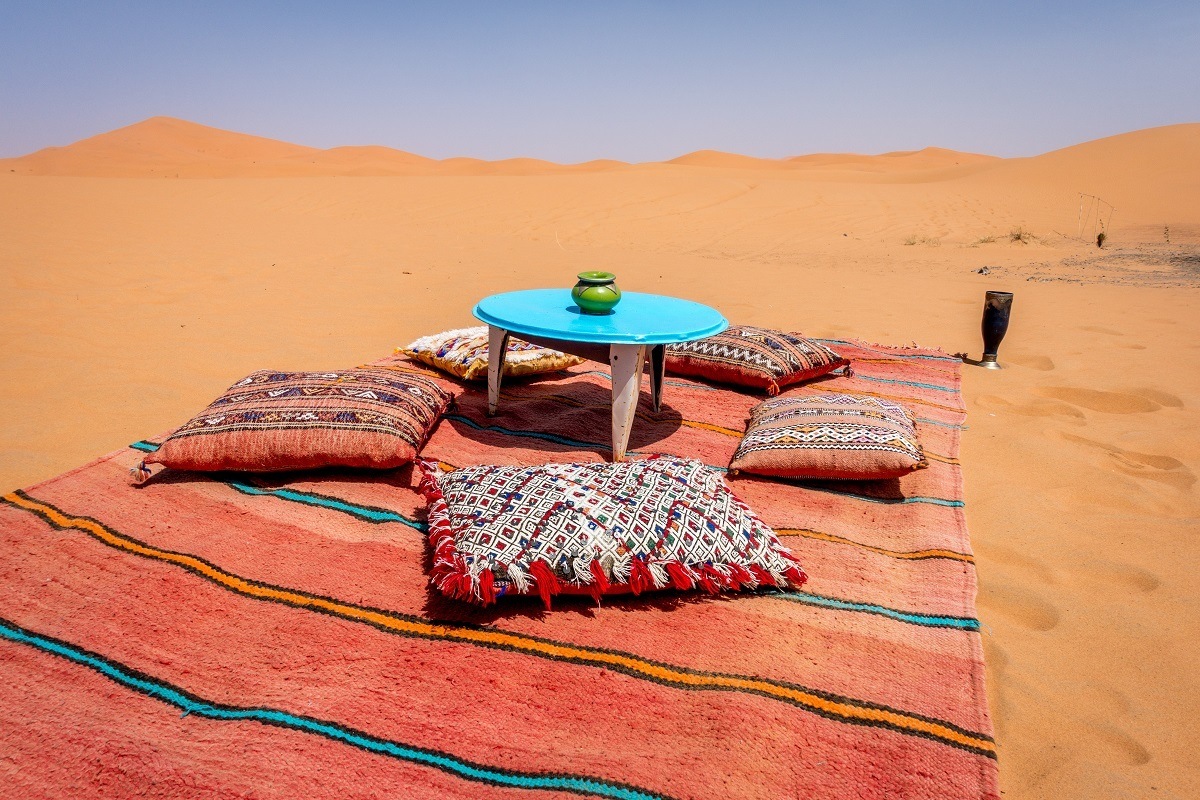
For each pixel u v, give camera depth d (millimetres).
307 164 63250
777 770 1900
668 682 2197
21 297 6875
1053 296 9172
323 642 2289
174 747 1876
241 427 3199
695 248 15109
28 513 2889
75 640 2242
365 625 2375
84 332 5840
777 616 2525
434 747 1920
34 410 4191
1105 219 20422
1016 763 2037
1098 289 9742
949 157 94562
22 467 3465
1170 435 4320
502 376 4539
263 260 10008
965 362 5973
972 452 4137
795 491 3439
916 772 1914
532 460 3721
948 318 7793
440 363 4871
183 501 3057
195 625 2340
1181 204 22516
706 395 4840
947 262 13070
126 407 4305
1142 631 2576
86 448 3729
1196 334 6875
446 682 2156
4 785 1755
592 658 2277
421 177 28750
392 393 3555
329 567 2672
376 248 12102
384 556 2764
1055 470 3877
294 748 1883
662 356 4324
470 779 1830
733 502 2783
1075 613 2688
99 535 2775
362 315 7070
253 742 1896
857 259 13438
